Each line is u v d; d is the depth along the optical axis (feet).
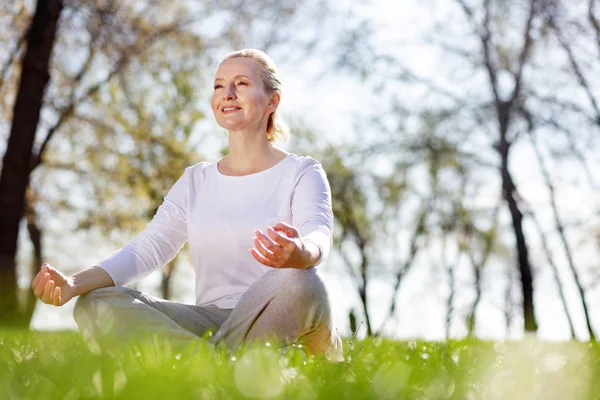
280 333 9.60
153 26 53.26
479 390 6.70
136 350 8.25
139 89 54.08
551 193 65.46
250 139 11.48
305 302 9.53
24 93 49.57
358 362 8.70
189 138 58.85
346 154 76.64
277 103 11.76
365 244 85.61
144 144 53.52
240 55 11.71
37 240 57.67
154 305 10.41
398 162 70.95
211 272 11.14
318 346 10.12
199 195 11.52
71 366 7.38
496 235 78.38
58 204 54.39
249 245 11.02
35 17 49.73
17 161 49.47
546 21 61.93
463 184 71.36
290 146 81.00
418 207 79.71
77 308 10.36
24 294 59.31
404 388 6.32
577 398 6.54
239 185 11.31
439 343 14.58
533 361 8.53
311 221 10.61
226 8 55.93
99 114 53.52
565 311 66.74
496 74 65.46
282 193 11.15
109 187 54.08
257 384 5.99
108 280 10.67
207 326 10.77
